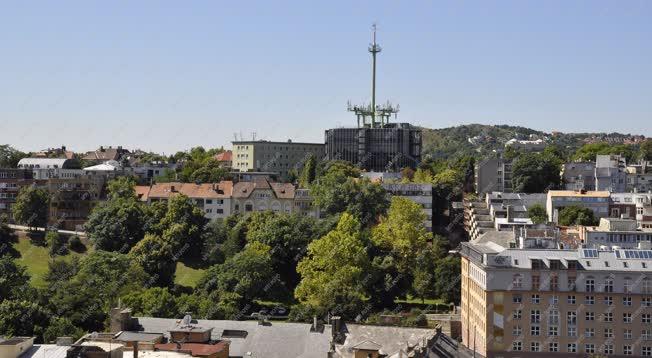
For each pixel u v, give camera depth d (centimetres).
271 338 18388
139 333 17925
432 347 18312
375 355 16675
